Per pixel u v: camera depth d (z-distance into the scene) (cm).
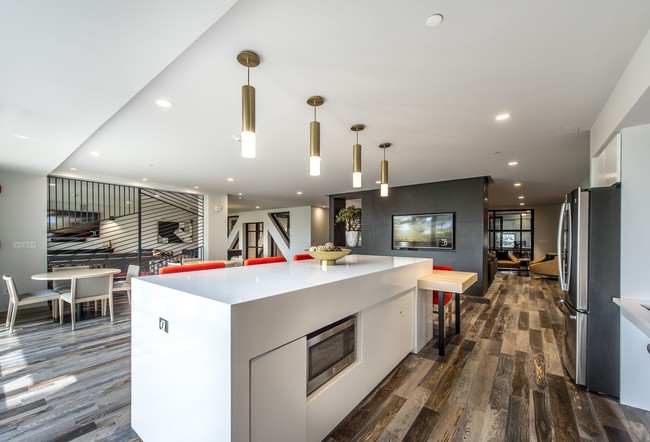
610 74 199
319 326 167
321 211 1195
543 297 574
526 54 178
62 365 273
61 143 311
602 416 199
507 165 464
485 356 295
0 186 455
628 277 220
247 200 957
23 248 474
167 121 283
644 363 208
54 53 159
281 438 143
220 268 260
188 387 140
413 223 642
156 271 671
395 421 193
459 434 181
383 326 243
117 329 378
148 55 162
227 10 133
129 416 198
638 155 218
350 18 147
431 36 162
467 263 568
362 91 225
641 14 142
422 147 366
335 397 184
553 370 265
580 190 236
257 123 288
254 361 129
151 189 646
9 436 178
